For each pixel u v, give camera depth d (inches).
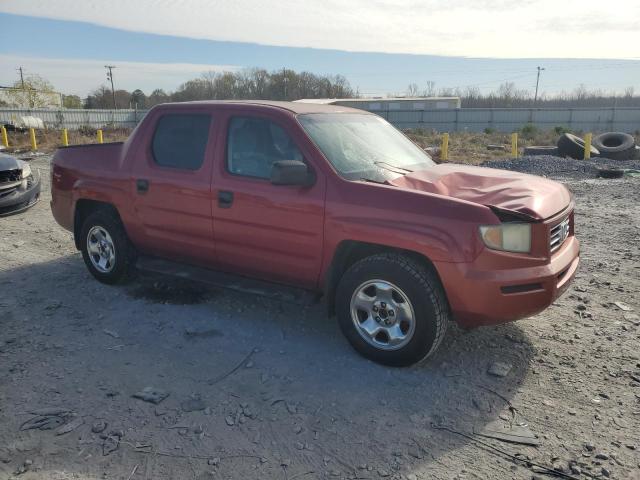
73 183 220.5
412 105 2704.2
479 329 175.9
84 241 219.8
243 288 176.2
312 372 149.9
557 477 107.8
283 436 121.4
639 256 257.1
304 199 156.9
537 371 149.3
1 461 112.7
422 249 139.9
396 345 148.6
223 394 138.6
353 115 193.3
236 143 175.0
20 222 336.8
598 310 190.7
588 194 454.9
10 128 1384.1
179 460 113.1
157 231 195.0
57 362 155.1
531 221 139.6
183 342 168.6
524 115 1910.7
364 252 160.1
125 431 122.5
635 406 131.8
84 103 3681.1
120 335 173.3
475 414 129.6
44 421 126.1
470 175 169.3
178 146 189.3
